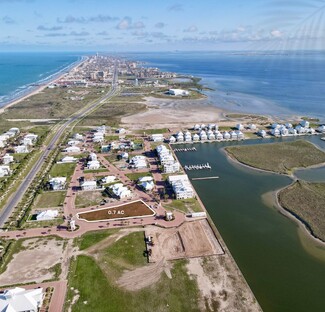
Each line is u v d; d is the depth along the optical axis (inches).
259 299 2957.7
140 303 2901.1
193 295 2989.7
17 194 4987.7
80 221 4229.8
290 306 2881.4
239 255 3582.7
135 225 4136.3
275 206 4660.4
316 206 4613.7
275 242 3821.4
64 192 5039.4
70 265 3398.1
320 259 3513.8
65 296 2979.8
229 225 4180.6
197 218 4301.2
